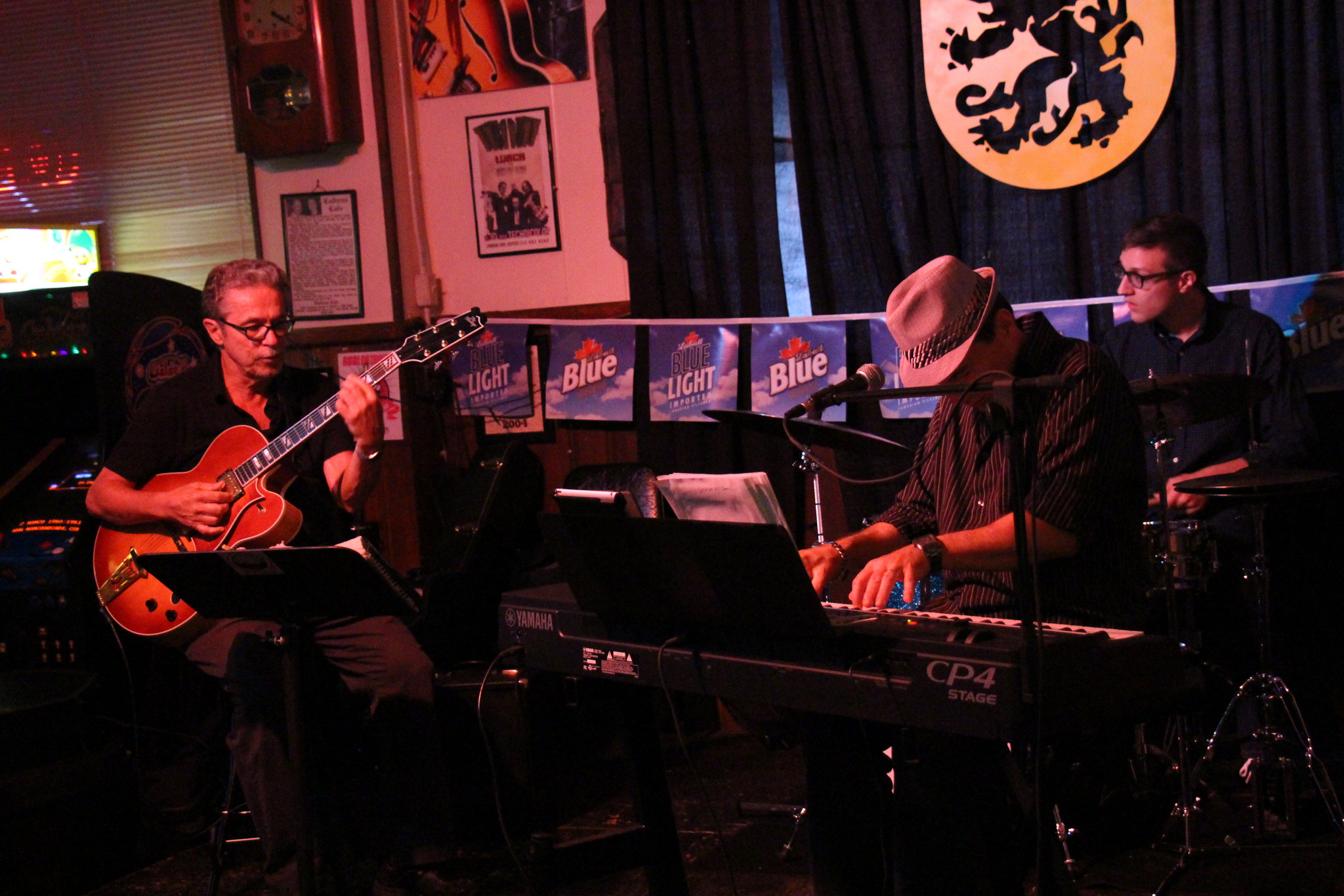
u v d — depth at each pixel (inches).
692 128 149.6
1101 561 74.4
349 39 164.2
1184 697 69.7
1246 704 125.2
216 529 107.7
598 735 147.6
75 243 177.0
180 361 144.6
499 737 117.1
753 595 63.0
